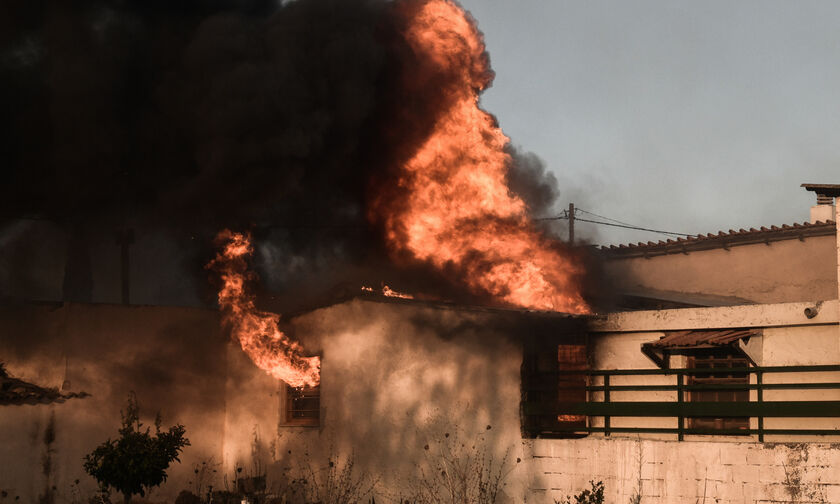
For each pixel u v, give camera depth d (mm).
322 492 17828
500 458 15859
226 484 19609
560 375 16062
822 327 13883
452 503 16016
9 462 16625
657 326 15312
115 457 14266
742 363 14625
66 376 17750
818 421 13852
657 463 14438
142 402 18578
